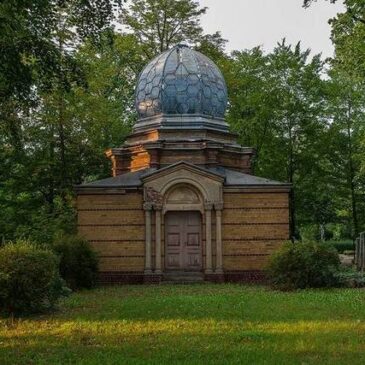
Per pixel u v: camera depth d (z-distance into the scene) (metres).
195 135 34.75
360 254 34.91
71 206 38.44
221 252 31.66
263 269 29.34
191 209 32.00
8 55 22.06
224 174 33.16
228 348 12.79
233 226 31.86
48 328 16.17
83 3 24.56
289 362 11.38
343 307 19.59
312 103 44.69
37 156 38.91
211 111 36.06
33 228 33.91
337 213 52.00
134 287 29.61
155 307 20.28
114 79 50.56
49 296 19.81
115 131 43.84
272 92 44.53
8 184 38.31
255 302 21.41
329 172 46.12
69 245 28.83
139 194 32.22
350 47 29.50
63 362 11.76
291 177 44.97
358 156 43.69
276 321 16.75
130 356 12.17
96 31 25.75
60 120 39.38
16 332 15.62
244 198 31.97
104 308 20.44
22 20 22.72
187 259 32.44
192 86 35.72
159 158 34.06
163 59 36.84
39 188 39.66
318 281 26.75
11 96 25.44
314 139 44.56
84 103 40.44
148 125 35.88
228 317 17.64
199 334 14.69
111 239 32.03
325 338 13.84
